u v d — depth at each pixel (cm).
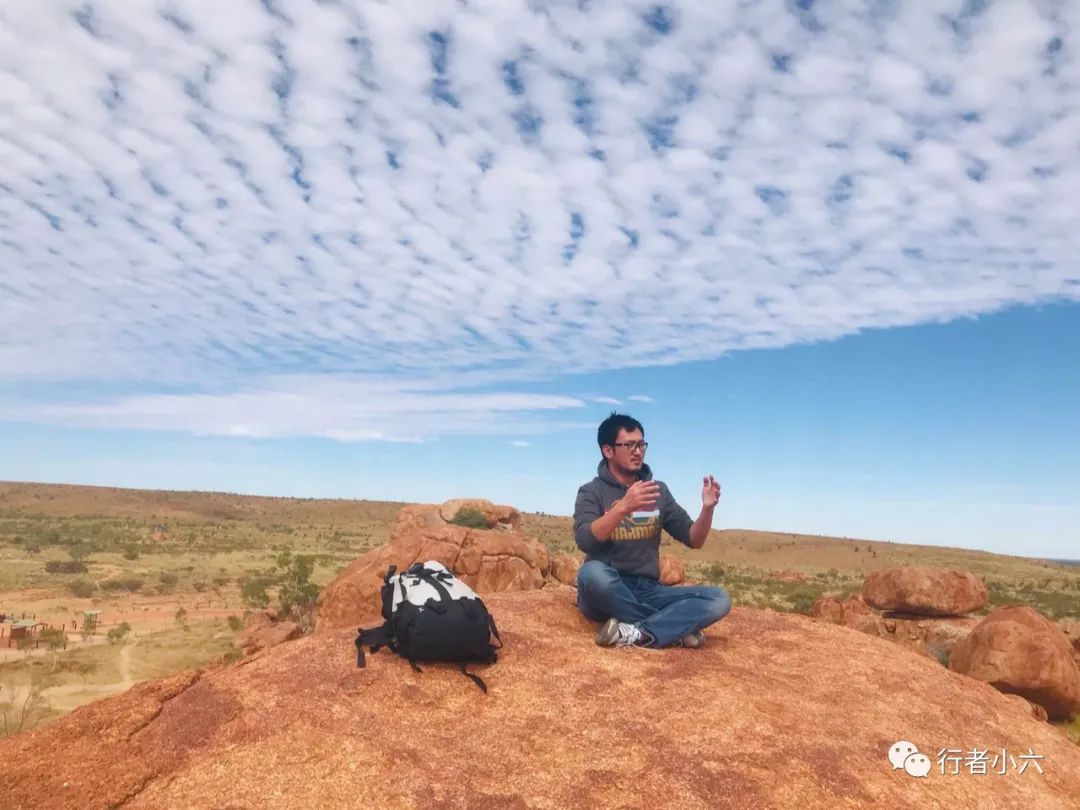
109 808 370
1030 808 446
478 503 3466
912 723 517
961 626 2047
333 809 374
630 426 634
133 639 4969
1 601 6806
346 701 477
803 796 407
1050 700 1575
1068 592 7425
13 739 434
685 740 451
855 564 12444
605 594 618
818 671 596
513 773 414
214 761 412
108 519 17875
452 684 513
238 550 12519
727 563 11719
